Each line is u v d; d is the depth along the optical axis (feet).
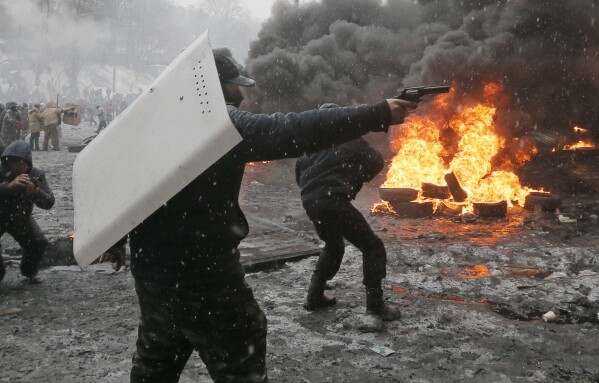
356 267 18.44
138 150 5.63
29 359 11.37
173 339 6.44
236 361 6.42
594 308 14.44
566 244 22.38
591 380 10.51
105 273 17.93
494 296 15.39
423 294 15.85
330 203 12.75
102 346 12.09
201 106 5.16
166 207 5.97
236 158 5.74
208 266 6.11
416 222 27.02
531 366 11.06
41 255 16.46
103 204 5.65
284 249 20.20
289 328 13.11
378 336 12.59
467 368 10.98
